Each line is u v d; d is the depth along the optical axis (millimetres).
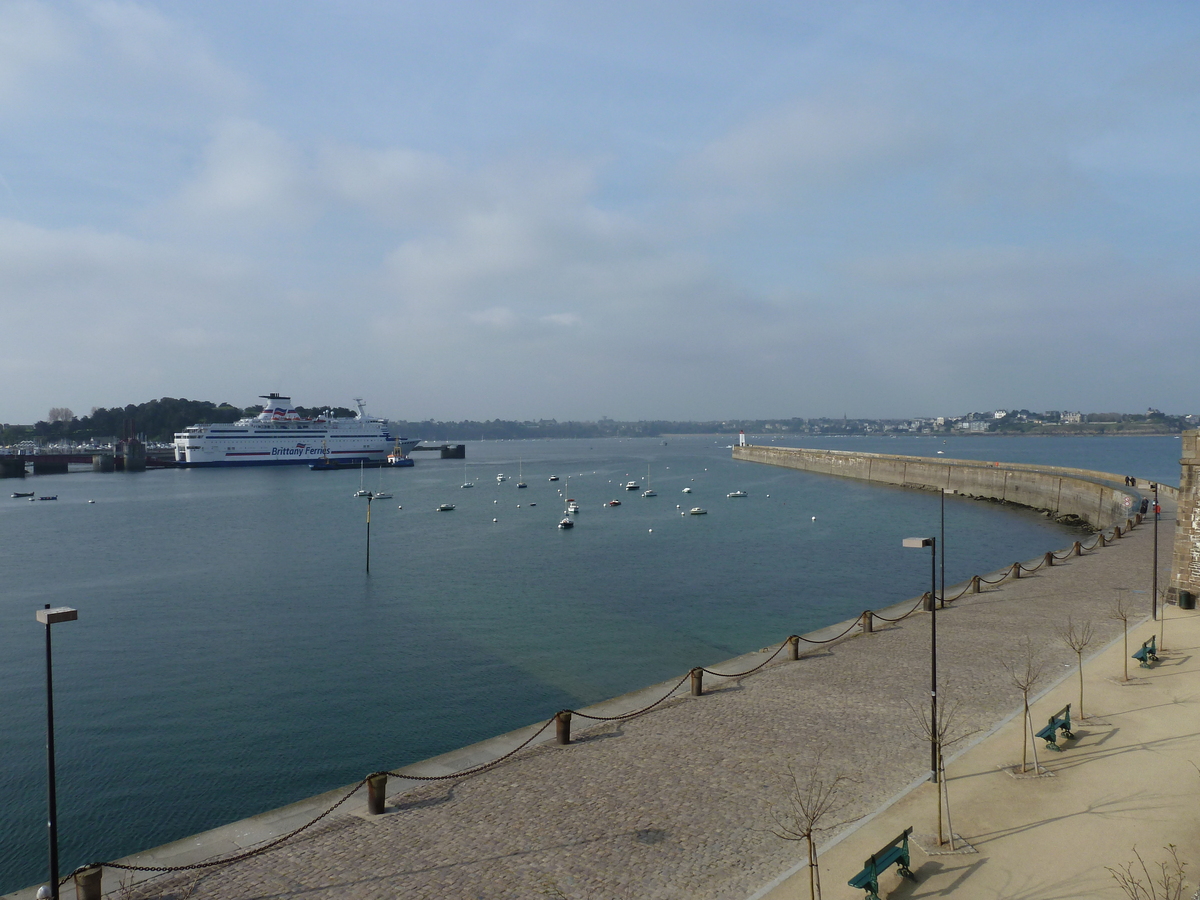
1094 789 21719
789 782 23766
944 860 18312
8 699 47938
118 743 41031
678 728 29469
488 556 100250
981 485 164375
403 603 73188
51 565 97938
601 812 22422
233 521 143500
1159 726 26359
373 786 23094
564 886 18391
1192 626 40094
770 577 83000
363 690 48469
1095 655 36000
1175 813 19984
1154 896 16047
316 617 68000
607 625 63312
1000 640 40031
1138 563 61156
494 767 26531
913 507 151000
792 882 17672
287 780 36656
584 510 157000
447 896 18219
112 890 19234
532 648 56844
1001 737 26391
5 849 31125
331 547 110500
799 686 34000
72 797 35188
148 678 51500
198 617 68812
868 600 71500
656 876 18594
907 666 36219
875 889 16281
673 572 86875
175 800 34844
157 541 118500
